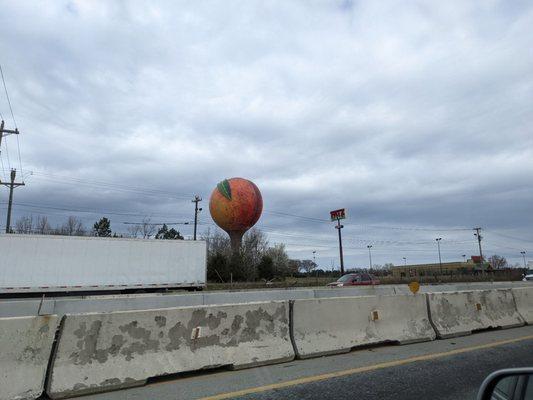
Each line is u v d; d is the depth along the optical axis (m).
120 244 27.62
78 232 73.31
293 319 7.88
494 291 11.50
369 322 8.80
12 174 38.09
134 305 18.70
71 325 5.93
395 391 5.78
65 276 25.92
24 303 16.98
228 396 5.56
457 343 9.05
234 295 21.45
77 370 5.76
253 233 76.38
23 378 5.43
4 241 24.69
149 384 6.12
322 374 6.59
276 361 7.30
